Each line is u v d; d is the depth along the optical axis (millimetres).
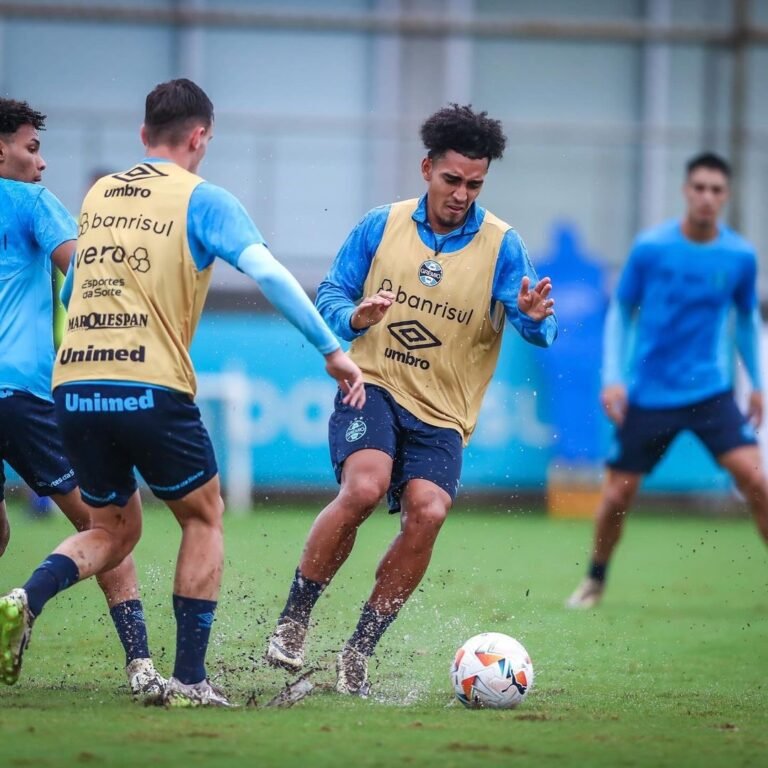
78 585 29359
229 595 27500
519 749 14195
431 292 19172
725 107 62344
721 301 31250
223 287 51688
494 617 26922
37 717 15352
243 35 60219
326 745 14078
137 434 16000
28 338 18734
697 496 54625
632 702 18078
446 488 18500
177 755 13383
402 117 61219
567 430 52594
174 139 16938
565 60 62219
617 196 59438
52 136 56188
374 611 18250
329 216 57844
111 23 59094
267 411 50156
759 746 14812
